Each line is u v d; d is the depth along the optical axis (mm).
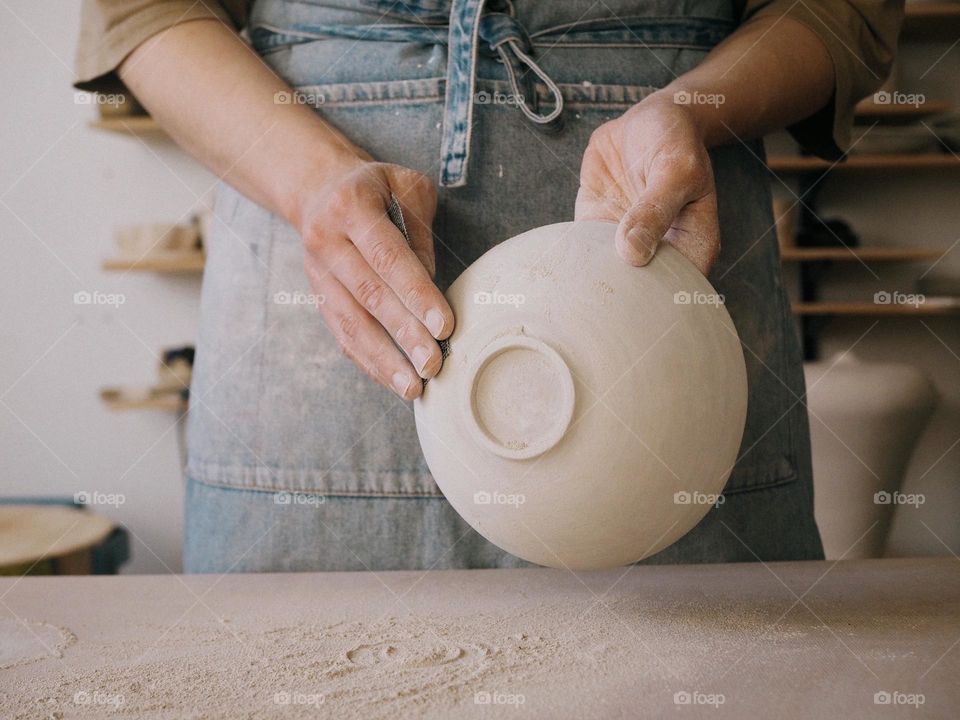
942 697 539
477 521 680
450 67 896
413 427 959
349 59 957
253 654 648
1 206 2896
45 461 2914
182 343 2922
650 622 704
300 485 977
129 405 2748
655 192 688
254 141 879
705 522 976
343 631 698
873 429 1761
